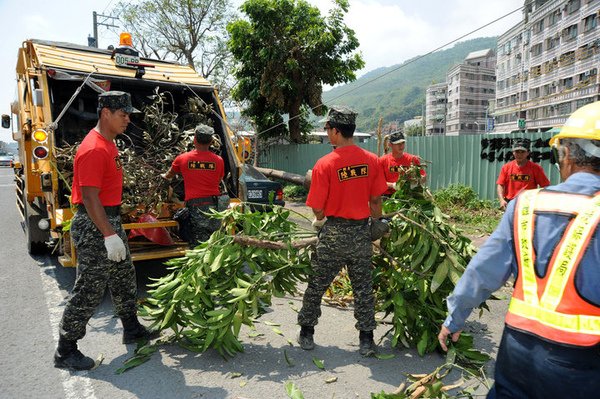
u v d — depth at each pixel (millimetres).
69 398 3213
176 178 6234
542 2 61156
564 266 1651
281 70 17062
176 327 3957
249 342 4137
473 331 4383
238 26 17219
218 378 3490
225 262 3912
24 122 6609
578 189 1741
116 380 3459
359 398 3229
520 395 1752
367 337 3850
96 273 3465
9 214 11430
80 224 3445
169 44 26859
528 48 64375
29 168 6461
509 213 1864
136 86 6547
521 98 67125
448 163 12438
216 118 6809
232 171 6355
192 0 25578
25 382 3414
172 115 6371
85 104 6766
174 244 5777
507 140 11305
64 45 6758
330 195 3607
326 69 17484
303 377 3506
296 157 17828
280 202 9328
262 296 3857
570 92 52438
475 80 111000
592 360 1589
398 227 4102
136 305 4051
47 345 4051
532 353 1680
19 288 5586
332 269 3744
